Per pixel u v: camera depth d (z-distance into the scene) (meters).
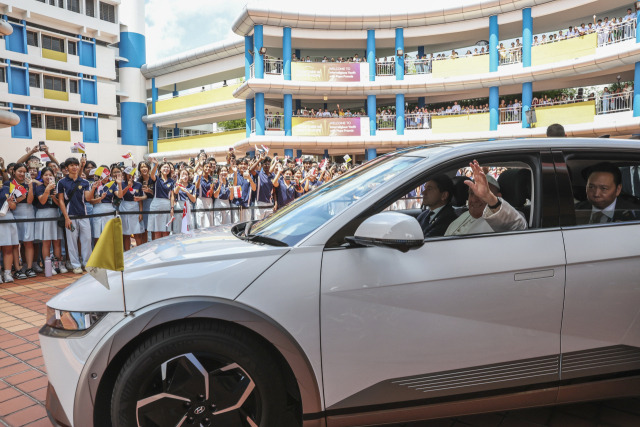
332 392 2.06
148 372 1.95
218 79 36.62
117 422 1.95
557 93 31.17
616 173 2.43
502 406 2.21
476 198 2.43
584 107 21.22
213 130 47.22
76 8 34.03
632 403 2.79
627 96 20.36
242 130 29.84
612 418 2.62
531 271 2.16
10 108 30.48
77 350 1.99
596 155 2.42
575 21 24.45
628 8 22.61
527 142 2.40
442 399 2.14
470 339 2.13
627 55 19.59
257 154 9.81
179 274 2.06
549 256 2.18
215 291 2.01
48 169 6.84
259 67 24.36
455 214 2.62
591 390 2.27
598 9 22.58
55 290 6.03
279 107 31.31
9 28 10.30
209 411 2.01
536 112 22.30
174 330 1.98
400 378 2.10
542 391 2.22
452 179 2.65
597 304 2.21
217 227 3.10
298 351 2.00
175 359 1.97
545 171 2.33
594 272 2.21
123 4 37.91
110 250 1.95
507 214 2.24
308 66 24.52
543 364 2.20
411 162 2.43
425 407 2.14
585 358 2.23
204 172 8.96
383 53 29.56
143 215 8.34
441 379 2.13
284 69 24.50
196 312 1.94
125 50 38.16
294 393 2.16
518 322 2.15
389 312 2.08
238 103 30.70
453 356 2.12
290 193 10.55
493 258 2.15
